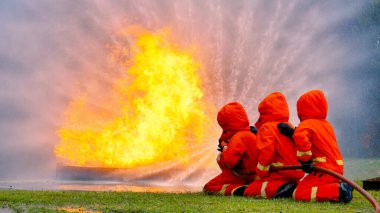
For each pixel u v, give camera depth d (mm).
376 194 8828
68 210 6785
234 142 8492
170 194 8797
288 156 7988
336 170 7520
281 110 8156
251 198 7973
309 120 7699
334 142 7695
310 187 7535
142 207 6871
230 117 8641
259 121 8758
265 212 6398
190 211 6441
